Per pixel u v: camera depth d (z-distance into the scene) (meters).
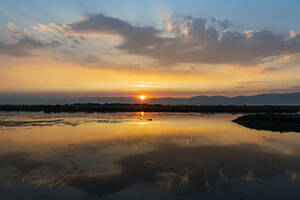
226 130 25.22
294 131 24.78
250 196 8.02
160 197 7.98
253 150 15.16
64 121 35.66
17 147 15.86
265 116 33.19
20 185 8.93
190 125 30.45
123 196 8.06
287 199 7.77
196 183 9.26
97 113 59.53
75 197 7.95
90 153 14.16
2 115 49.47
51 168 11.10
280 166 11.55
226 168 11.24
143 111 70.75
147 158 13.04
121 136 20.73
